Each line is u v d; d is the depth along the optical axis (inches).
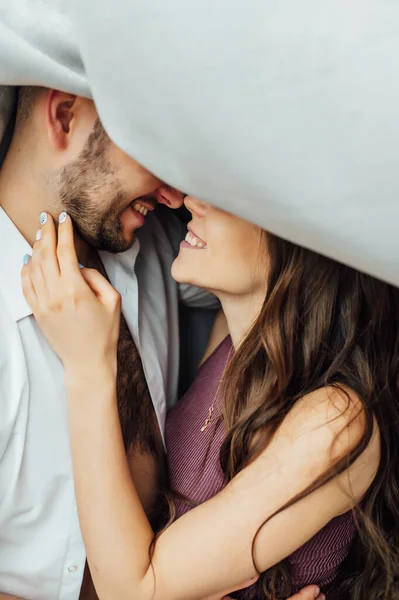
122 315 42.9
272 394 36.9
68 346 35.0
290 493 34.4
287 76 22.4
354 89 21.9
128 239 38.8
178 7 23.0
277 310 36.7
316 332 36.8
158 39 23.7
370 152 22.6
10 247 36.9
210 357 45.4
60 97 34.0
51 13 28.3
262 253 36.2
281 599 39.2
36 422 37.5
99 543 35.2
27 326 37.0
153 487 44.1
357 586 41.8
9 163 37.2
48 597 41.3
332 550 39.8
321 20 21.6
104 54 25.5
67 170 35.4
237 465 37.5
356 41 21.5
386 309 36.4
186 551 34.8
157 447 43.9
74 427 35.5
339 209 24.4
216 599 36.7
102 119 28.0
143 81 25.0
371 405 35.3
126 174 35.1
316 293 36.4
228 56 22.8
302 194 24.6
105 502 35.0
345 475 34.9
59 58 29.3
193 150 25.8
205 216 36.1
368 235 24.6
